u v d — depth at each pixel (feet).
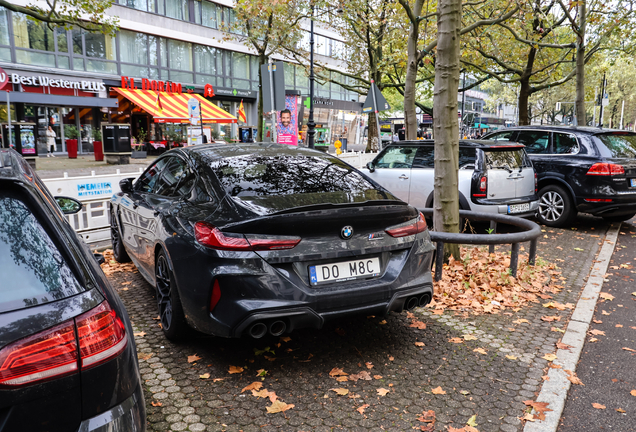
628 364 11.87
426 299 11.76
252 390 10.19
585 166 27.78
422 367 11.43
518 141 32.27
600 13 48.11
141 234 14.26
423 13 56.85
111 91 87.40
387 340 12.93
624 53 60.90
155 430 8.85
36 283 5.30
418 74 79.30
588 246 24.57
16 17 73.41
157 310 14.82
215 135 109.19
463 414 9.52
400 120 154.51
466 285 16.75
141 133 93.35
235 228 9.89
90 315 5.39
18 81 73.10
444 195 18.42
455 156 18.33
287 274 9.99
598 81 112.78
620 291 17.67
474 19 52.65
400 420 9.29
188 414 9.36
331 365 11.46
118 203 17.56
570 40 67.10
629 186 27.35
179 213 11.72
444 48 17.54
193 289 10.45
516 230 27.89
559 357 11.98
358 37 69.97
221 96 109.81
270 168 12.50
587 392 10.53
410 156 28.91
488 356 12.07
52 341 5.04
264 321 9.86
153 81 92.68
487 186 25.12
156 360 11.54
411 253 11.41
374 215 10.77
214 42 105.29
